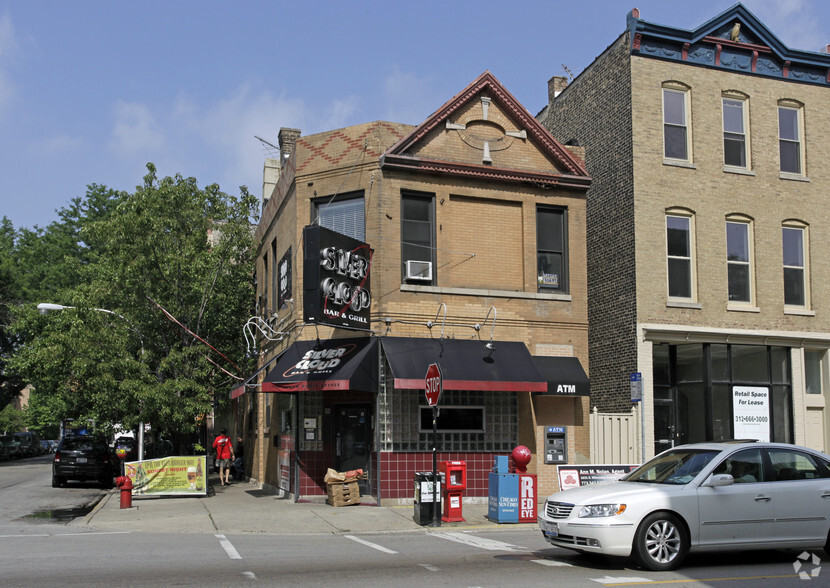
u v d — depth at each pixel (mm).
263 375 24172
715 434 20922
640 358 20141
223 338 26438
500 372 17891
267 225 24922
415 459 17766
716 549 10188
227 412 36625
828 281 22406
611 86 22000
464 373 17500
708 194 21344
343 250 16844
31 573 9422
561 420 19156
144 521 15539
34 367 29094
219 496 20562
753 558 11062
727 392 21109
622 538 9812
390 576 9320
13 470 39125
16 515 17656
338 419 18906
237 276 26062
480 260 19234
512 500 15000
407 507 17000
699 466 10680
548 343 19438
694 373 21062
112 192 46625
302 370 17969
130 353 22828
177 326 23547
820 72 23016
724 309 21109
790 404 21703
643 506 9945
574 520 10078
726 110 22125
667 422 20781
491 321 18953
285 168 21344
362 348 17641
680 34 21422
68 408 29125
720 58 21938
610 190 21734
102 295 22859
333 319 16391
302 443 18812
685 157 21500
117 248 23500
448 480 15102
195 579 9047
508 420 18688
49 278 43000
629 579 9203
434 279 18734
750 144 22094
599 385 21672
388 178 18500
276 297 23172
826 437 21984
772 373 21688
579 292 19906
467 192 19203
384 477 17453
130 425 22359
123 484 17625
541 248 19953
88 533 13867
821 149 22875
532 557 10961
